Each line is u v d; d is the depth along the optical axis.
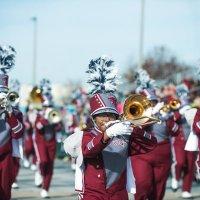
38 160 15.90
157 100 12.82
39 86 16.78
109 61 8.00
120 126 6.98
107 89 7.95
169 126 11.77
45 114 16.22
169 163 11.55
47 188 15.56
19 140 10.34
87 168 7.41
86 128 7.64
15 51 10.50
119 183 7.42
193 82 21.86
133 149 7.52
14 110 10.38
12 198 15.26
